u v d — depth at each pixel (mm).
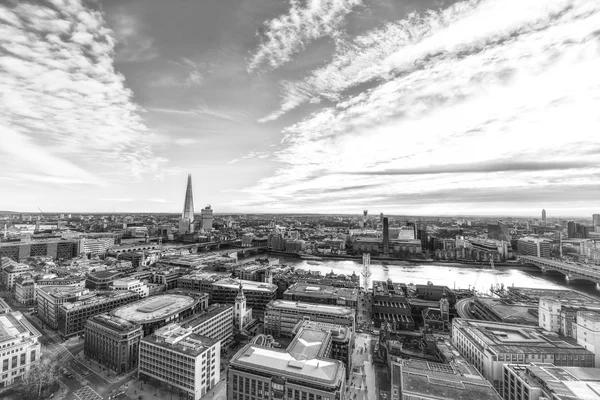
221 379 186000
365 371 196000
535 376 147750
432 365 159625
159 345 174250
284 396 140250
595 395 131500
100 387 171500
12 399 160250
